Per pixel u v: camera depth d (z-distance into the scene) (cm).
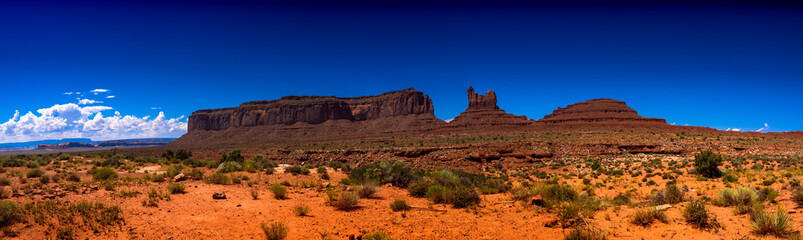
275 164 3781
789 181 1953
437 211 1555
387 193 2058
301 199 1719
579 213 1345
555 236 1145
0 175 2000
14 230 974
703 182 2897
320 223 1280
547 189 1895
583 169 5738
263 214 1369
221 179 2045
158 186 1764
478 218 1420
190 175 2216
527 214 1489
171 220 1190
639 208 1472
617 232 1132
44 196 1339
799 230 1012
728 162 5097
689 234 1070
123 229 1059
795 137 10906
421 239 1129
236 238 1073
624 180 3591
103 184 1694
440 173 2911
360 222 1322
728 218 1216
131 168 2812
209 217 1269
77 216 1127
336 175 3062
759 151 7369
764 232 1019
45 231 993
